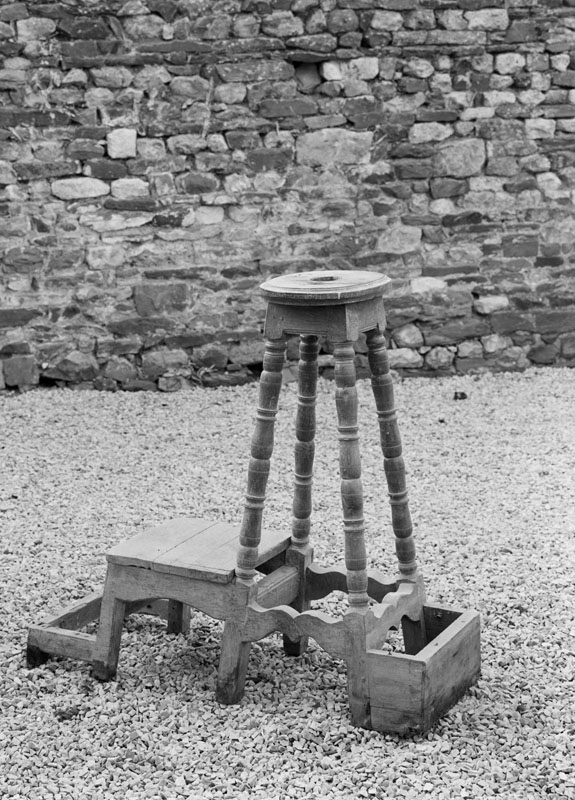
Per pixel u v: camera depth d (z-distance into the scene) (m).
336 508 4.95
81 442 6.10
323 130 7.14
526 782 2.80
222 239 7.14
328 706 3.18
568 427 6.20
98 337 7.11
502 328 7.44
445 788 2.78
